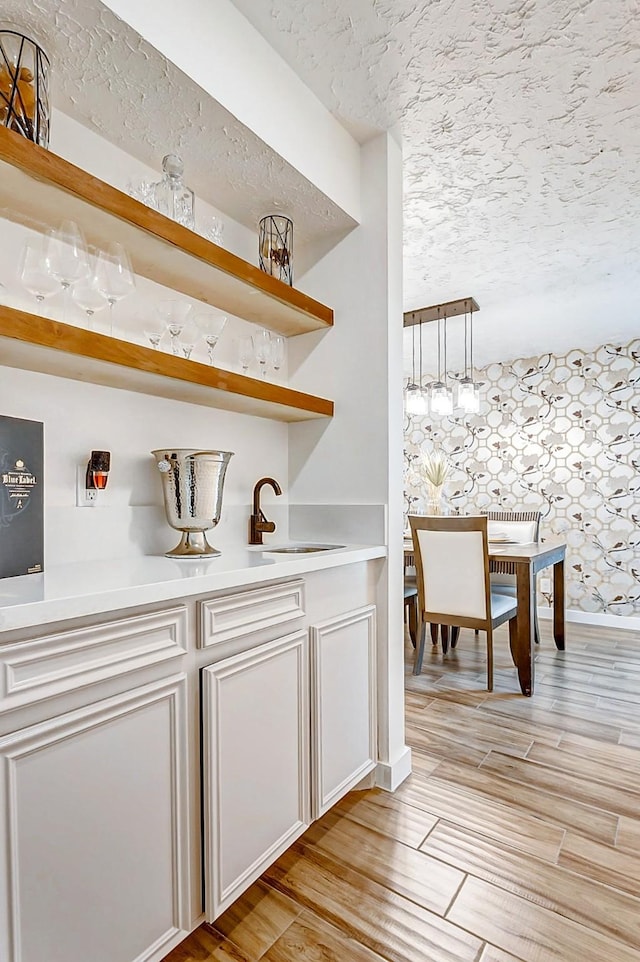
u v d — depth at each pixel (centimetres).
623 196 207
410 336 388
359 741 163
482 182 198
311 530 193
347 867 135
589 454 420
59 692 81
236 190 162
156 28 108
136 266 141
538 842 146
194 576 104
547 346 416
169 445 155
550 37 132
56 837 81
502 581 358
